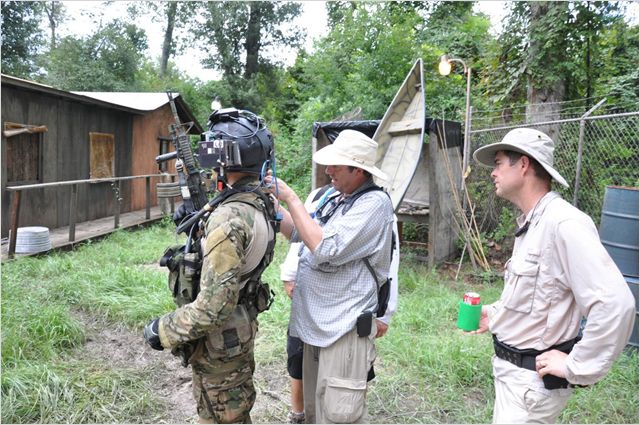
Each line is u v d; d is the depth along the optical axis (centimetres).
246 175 187
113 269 577
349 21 1334
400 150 642
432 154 653
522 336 173
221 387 185
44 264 589
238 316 183
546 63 715
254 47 2702
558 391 168
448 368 354
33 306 433
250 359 195
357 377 202
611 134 673
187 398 326
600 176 652
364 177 212
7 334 368
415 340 403
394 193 604
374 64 1155
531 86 736
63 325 396
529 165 176
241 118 187
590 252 154
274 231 195
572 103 770
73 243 742
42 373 319
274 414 306
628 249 383
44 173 845
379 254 205
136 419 297
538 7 713
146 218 1021
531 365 172
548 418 171
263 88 2672
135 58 2600
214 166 176
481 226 721
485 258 658
